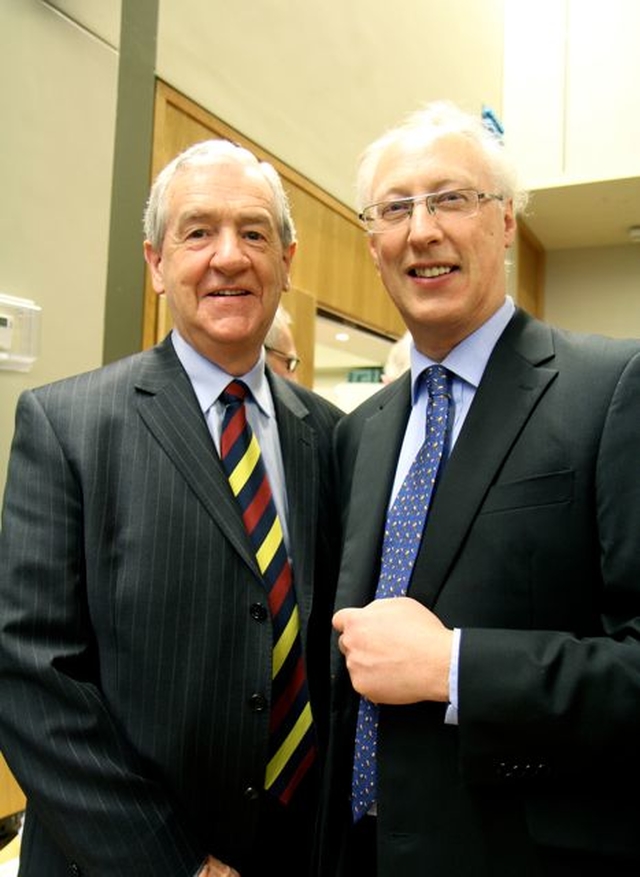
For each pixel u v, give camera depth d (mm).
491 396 1057
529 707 852
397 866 960
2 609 1101
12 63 1815
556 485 956
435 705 974
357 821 1084
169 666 1099
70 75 1976
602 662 858
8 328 1789
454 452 1045
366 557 1143
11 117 1813
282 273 1340
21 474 1164
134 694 1094
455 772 950
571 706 845
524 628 943
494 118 3932
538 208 4516
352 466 1367
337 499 1406
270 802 1197
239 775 1118
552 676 860
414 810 964
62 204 1953
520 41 4785
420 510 1075
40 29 1889
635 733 838
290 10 2971
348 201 3412
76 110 1993
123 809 1021
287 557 1271
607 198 4352
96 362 2062
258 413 1364
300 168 3045
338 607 1142
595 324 5086
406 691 911
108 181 2094
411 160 1122
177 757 1080
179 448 1188
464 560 979
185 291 1240
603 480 927
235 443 1274
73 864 1045
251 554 1168
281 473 1364
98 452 1161
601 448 940
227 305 1232
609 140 4496
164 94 2324
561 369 1038
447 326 1124
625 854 863
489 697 867
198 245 1232
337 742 1130
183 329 1284
